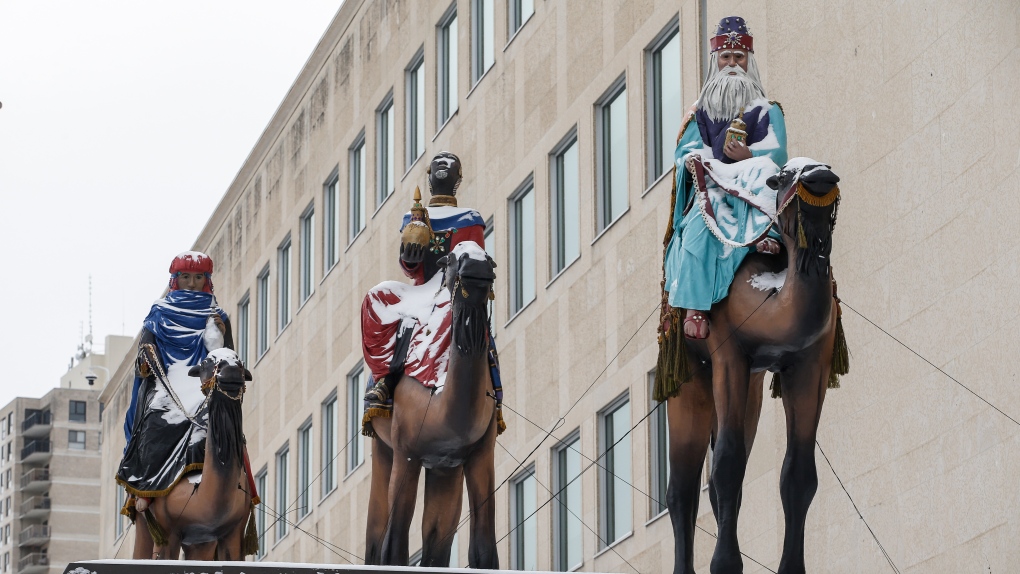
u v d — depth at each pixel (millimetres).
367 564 20625
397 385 21688
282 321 58844
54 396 132250
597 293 38875
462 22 46469
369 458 50344
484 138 44875
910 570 27641
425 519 21922
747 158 20594
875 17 29672
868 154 29484
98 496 131625
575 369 39531
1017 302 25719
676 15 36500
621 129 38625
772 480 31828
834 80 30594
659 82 37344
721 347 20062
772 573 31609
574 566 39125
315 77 56125
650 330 36656
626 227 37812
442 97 47750
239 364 24594
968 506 26406
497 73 44406
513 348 42375
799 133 31344
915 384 27859
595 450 38406
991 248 26375
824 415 29859
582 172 39812
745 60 21172
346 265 53156
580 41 40281
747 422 20750
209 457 24500
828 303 19562
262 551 59656
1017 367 25562
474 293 20656
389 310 22016
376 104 51500
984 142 26750
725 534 19672
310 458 55625
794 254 19531
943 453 27078
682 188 20750
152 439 25297
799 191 19297
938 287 27516
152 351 25938
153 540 25453
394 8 50531
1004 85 26422
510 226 43250
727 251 20062
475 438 21141
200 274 26547
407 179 49281
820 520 29734
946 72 27766
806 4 31609
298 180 57469
